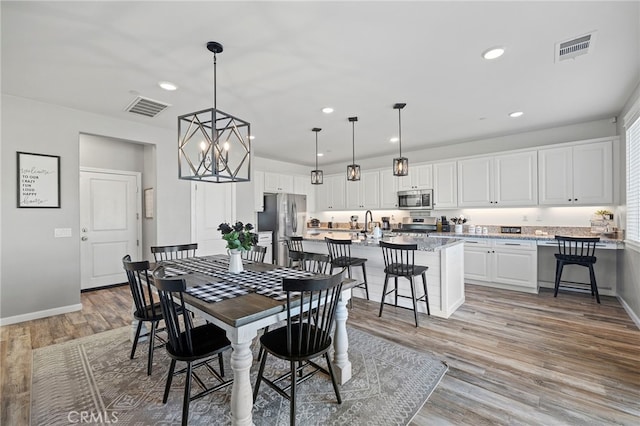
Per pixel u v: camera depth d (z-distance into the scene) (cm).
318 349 174
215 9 189
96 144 473
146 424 172
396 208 616
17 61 249
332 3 184
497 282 456
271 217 664
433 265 343
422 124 432
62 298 351
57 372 225
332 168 765
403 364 234
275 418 176
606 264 414
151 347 223
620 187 380
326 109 368
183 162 465
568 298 402
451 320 325
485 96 331
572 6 188
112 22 201
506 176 478
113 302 394
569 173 422
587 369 224
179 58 248
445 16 197
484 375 218
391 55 246
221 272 252
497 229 515
